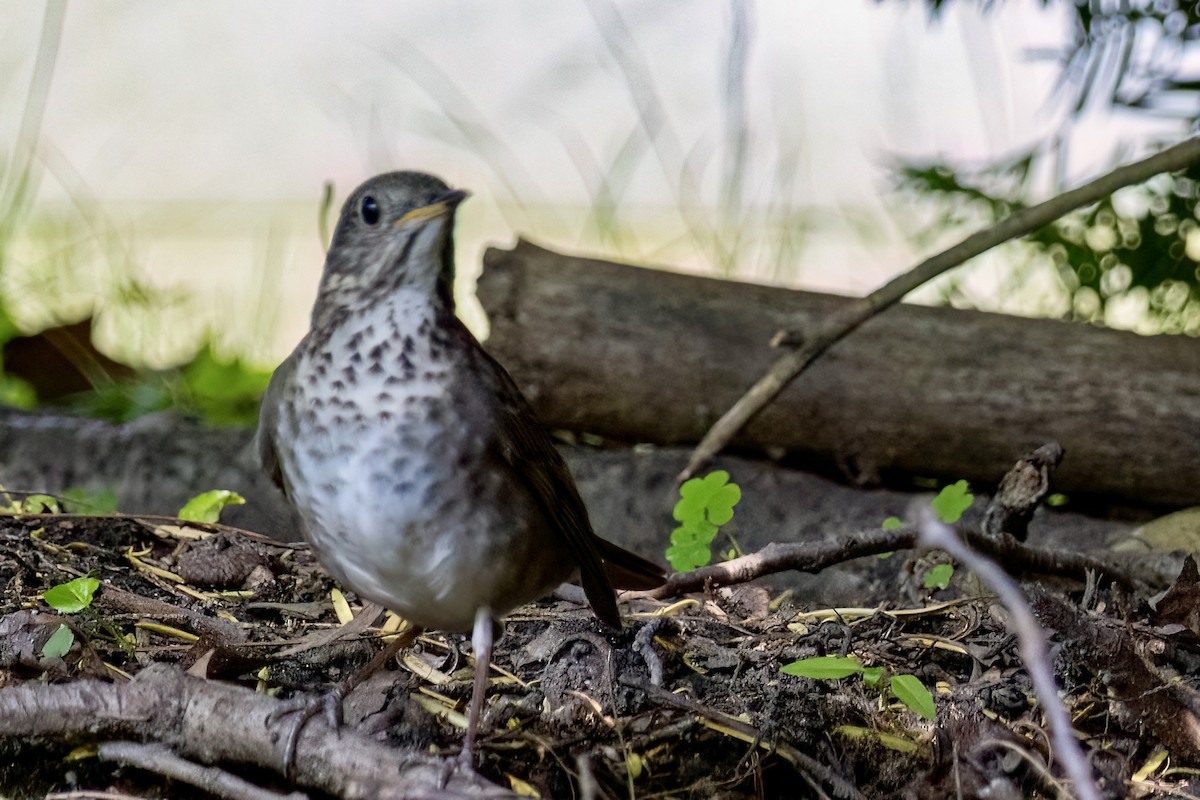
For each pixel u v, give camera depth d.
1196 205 11.59
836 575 9.54
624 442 11.41
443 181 7.01
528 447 6.89
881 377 10.74
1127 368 10.56
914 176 12.39
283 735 6.37
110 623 7.61
